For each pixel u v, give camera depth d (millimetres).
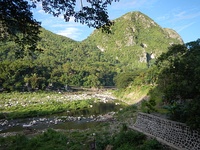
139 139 18469
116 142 18344
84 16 9148
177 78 16391
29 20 8820
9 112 48312
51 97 77875
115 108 53938
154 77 58594
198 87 13102
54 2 8617
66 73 124188
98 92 109125
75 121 38844
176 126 15914
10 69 84562
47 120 40531
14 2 7980
